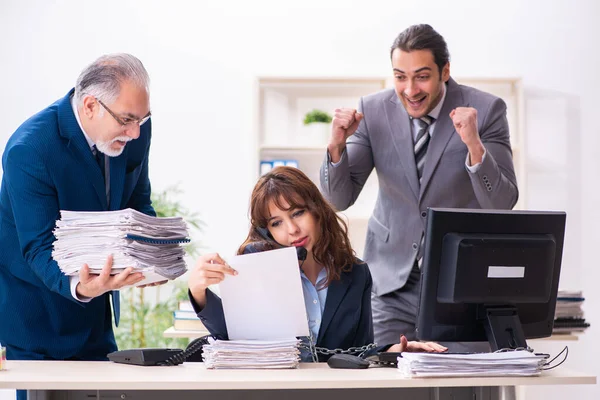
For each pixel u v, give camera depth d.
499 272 2.03
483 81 4.24
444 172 3.02
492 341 2.03
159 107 4.38
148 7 4.38
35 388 1.78
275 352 1.99
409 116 3.08
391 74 4.41
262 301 2.05
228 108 4.39
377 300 3.10
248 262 2.03
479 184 2.89
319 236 2.27
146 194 2.61
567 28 4.46
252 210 2.26
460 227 2.02
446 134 3.03
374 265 3.12
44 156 2.17
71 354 2.29
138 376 1.84
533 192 4.43
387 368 2.02
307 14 4.41
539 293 2.09
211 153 4.38
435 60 2.92
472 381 1.85
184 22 4.39
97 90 2.14
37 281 2.24
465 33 4.43
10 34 4.32
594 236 4.44
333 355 2.06
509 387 1.92
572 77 4.46
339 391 2.09
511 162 3.08
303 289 2.32
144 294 4.27
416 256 3.00
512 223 2.06
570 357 4.38
